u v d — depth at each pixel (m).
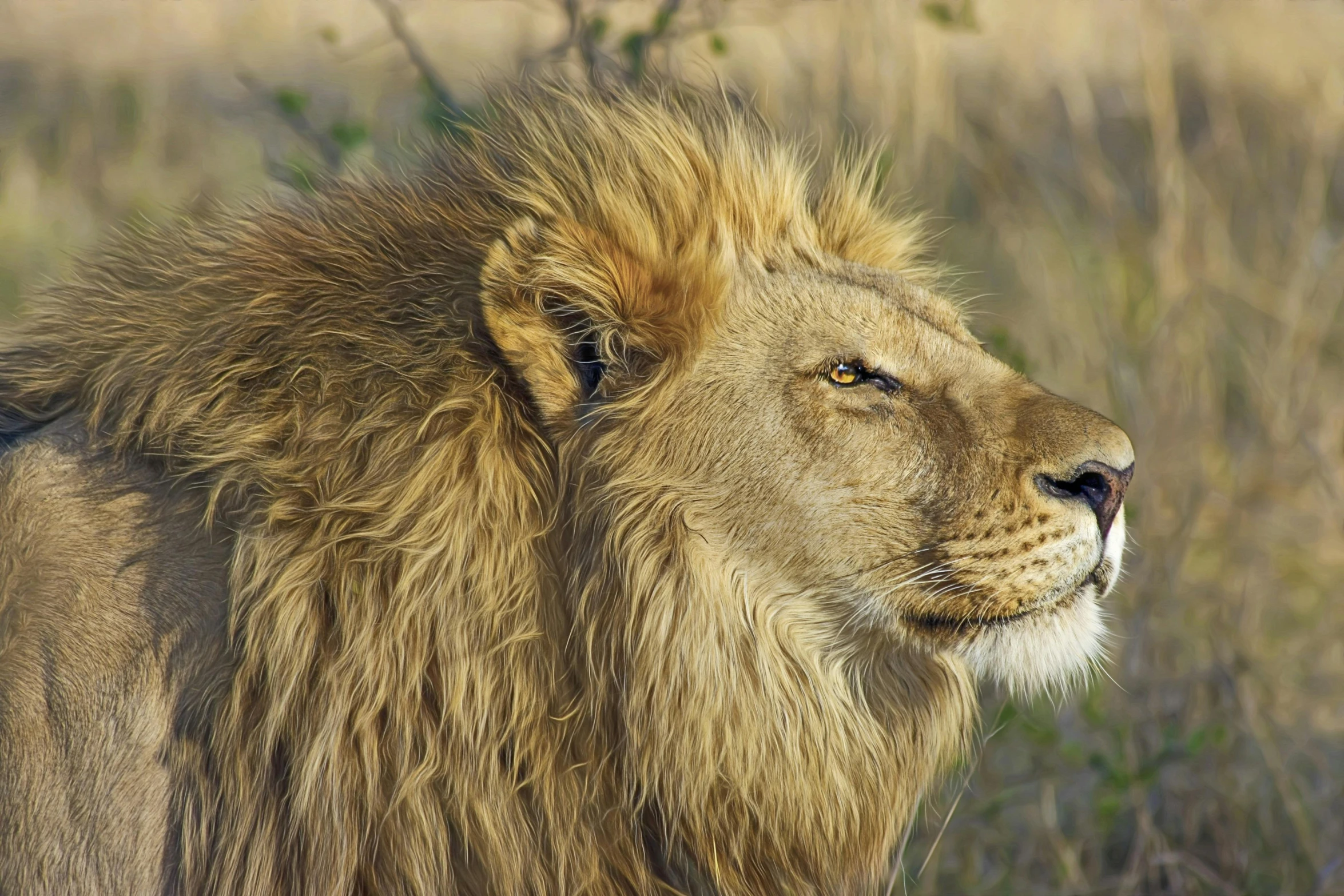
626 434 5.93
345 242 6.16
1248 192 14.66
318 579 5.65
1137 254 13.72
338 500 5.69
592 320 5.97
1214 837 8.96
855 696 6.27
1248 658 9.78
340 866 5.64
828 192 7.14
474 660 5.76
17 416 6.15
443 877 5.78
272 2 15.58
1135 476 11.06
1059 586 6.06
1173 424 11.82
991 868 8.88
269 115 13.76
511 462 5.89
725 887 6.01
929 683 6.44
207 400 5.78
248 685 5.60
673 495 5.91
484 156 6.39
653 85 6.79
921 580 6.01
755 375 6.02
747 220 6.39
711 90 6.98
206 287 6.10
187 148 14.60
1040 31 15.11
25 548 5.70
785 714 6.02
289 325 5.93
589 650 5.83
